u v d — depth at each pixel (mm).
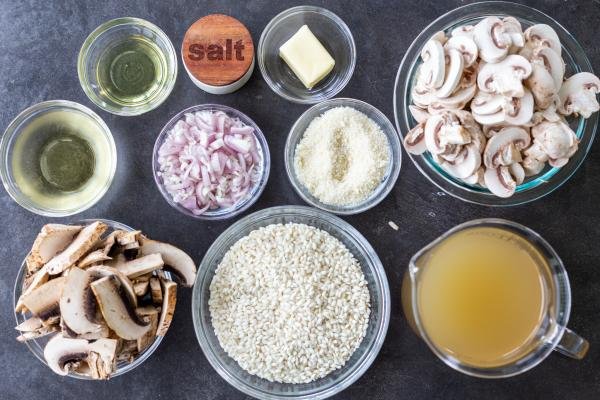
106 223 555
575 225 570
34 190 572
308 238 561
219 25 547
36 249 515
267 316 551
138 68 579
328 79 583
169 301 506
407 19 574
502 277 527
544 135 484
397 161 569
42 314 504
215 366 556
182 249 576
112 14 576
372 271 571
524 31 511
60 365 518
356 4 575
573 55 534
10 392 570
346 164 568
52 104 568
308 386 567
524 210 572
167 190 561
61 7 574
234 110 566
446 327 529
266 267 554
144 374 569
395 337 571
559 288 520
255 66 578
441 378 569
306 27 558
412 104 538
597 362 565
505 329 529
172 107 581
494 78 483
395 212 575
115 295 490
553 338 518
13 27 574
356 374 560
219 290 562
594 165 569
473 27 501
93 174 575
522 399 567
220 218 567
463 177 505
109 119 582
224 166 553
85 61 573
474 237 528
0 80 576
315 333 552
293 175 568
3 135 565
